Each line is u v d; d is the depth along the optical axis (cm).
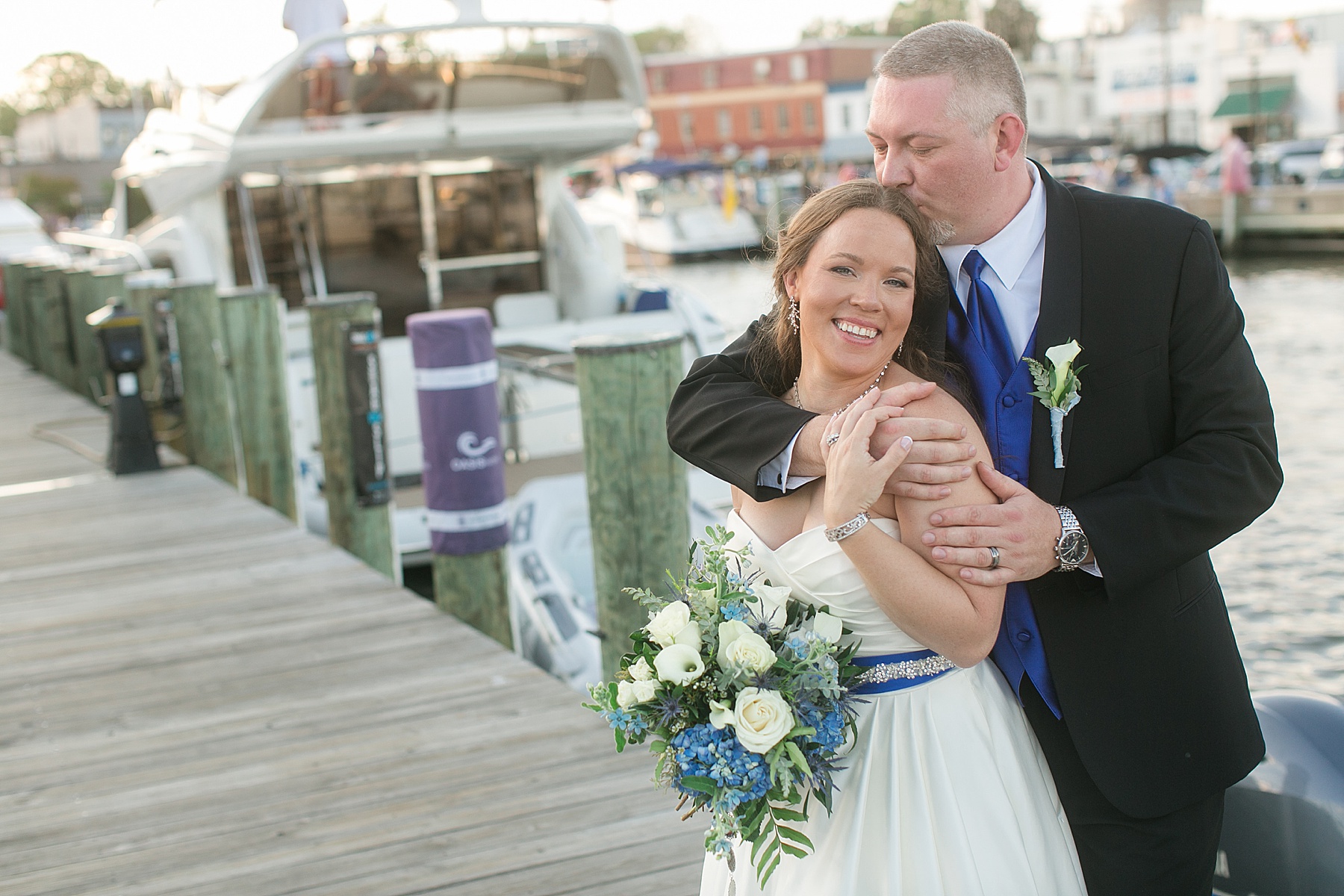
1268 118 4869
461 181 877
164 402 980
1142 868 197
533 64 811
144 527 680
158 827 339
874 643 190
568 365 730
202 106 820
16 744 401
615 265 930
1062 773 201
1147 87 5009
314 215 848
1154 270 192
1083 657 195
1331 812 231
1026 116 198
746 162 4775
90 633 508
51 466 868
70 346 1258
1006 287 200
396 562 628
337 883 305
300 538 643
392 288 875
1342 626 652
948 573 179
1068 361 184
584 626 557
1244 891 243
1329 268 2328
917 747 189
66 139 7488
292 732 398
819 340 192
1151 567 182
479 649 466
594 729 388
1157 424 195
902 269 186
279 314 727
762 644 181
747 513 205
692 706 183
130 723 414
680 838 319
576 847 317
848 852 190
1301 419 1097
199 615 523
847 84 5222
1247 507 188
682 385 222
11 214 2184
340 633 491
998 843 190
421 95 801
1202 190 3016
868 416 178
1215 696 199
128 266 1114
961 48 192
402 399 720
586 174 3816
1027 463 196
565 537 610
